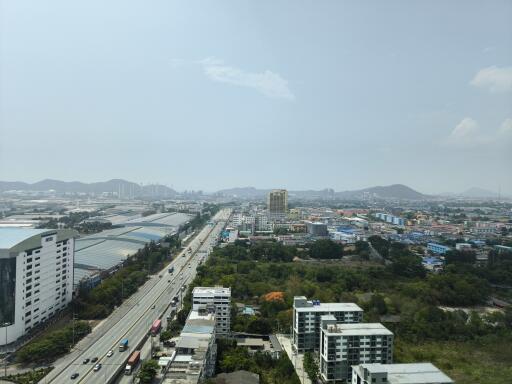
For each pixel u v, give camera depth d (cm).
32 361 19312
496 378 19100
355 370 16088
